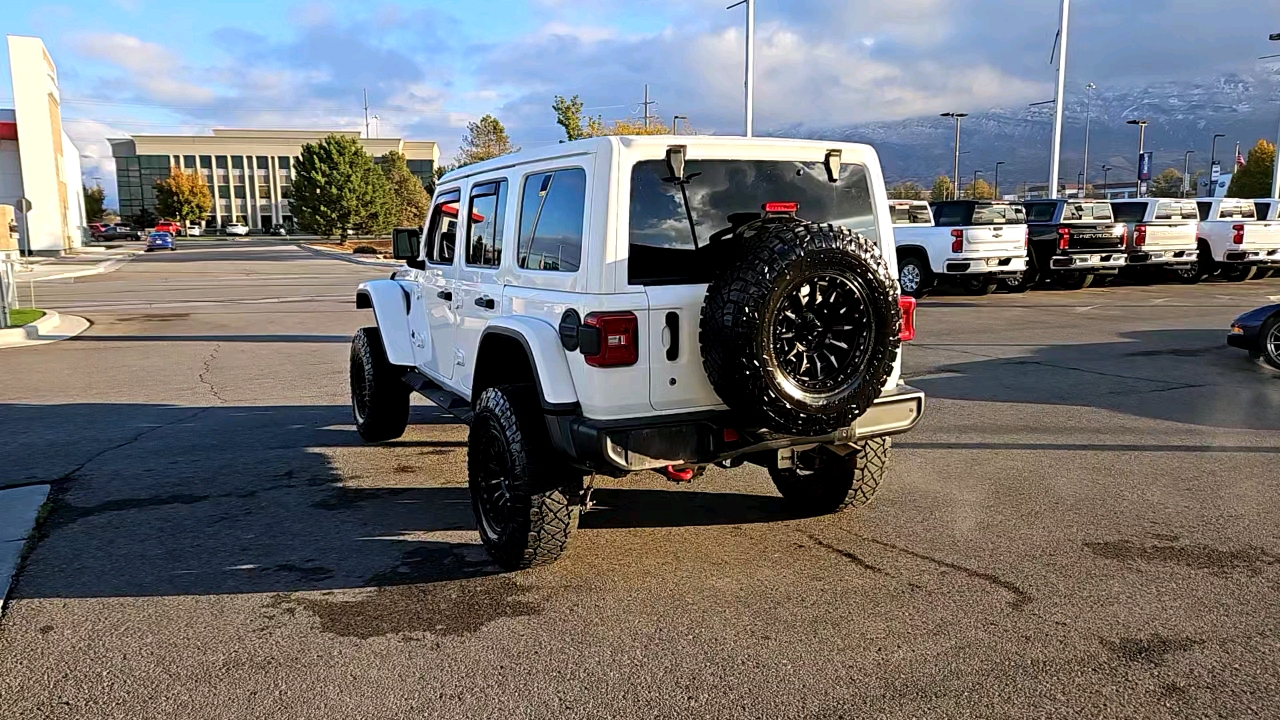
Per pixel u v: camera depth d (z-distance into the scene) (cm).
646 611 416
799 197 456
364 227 6869
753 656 371
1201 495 578
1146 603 417
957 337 1305
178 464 682
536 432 446
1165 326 1409
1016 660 363
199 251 5506
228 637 394
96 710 334
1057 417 799
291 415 855
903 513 550
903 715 324
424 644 386
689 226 426
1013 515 544
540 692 344
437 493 608
